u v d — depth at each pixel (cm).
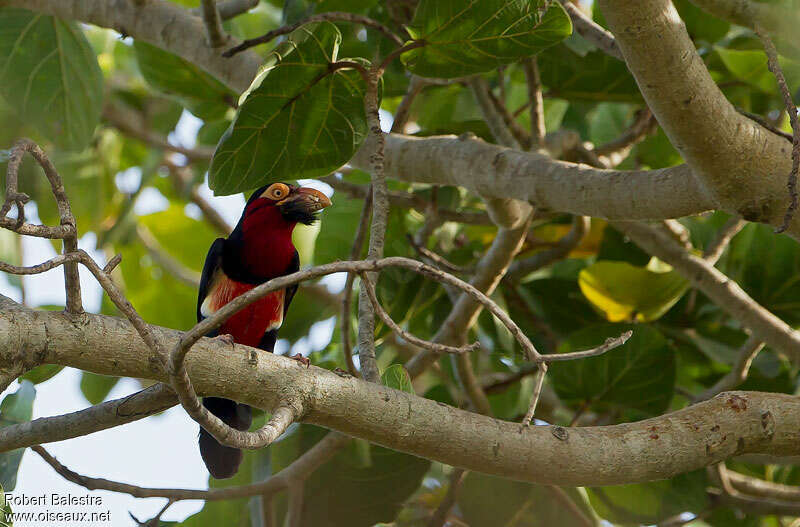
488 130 1112
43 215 1548
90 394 1411
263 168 773
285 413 546
